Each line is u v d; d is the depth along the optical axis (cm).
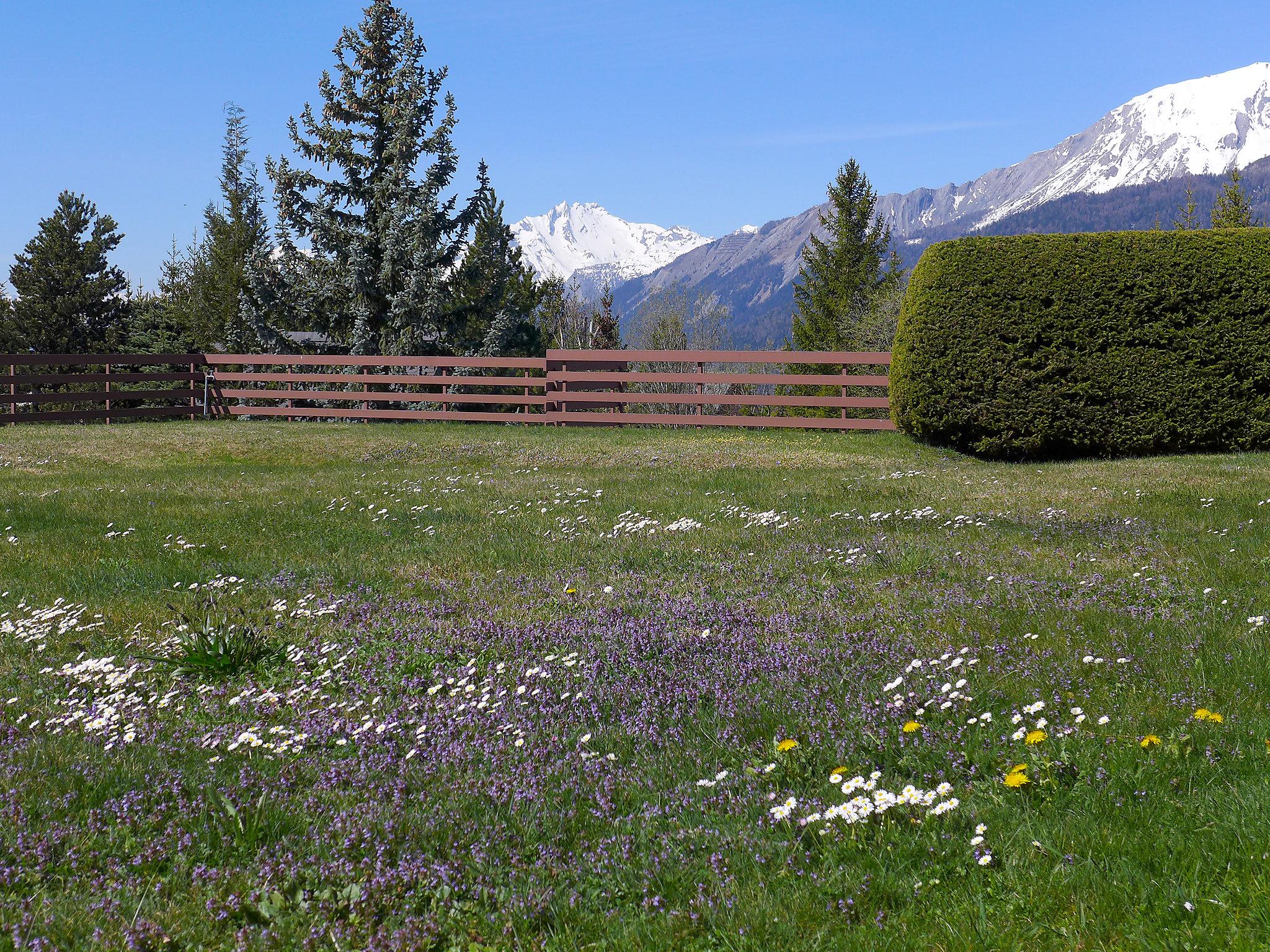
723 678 537
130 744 468
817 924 298
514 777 416
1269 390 1565
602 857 345
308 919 309
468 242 3183
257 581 802
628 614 677
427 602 716
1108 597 666
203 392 2525
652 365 4178
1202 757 396
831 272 5397
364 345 2983
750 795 390
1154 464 1388
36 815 384
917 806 364
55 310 5450
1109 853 321
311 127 2930
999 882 311
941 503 1105
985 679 512
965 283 1612
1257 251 1542
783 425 2106
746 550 868
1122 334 1573
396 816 378
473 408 2891
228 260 4684
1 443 1903
